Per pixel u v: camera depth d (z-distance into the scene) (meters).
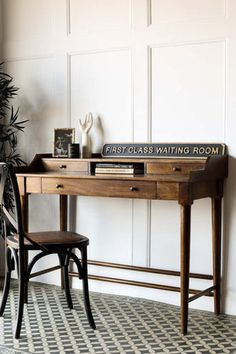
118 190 2.83
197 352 2.48
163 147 3.20
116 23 3.36
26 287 3.21
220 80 3.03
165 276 3.27
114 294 3.46
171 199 2.68
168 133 3.21
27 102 3.74
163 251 3.29
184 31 3.12
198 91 3.10
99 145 3.46
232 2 2.96
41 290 3.56
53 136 3.60
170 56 3.18
